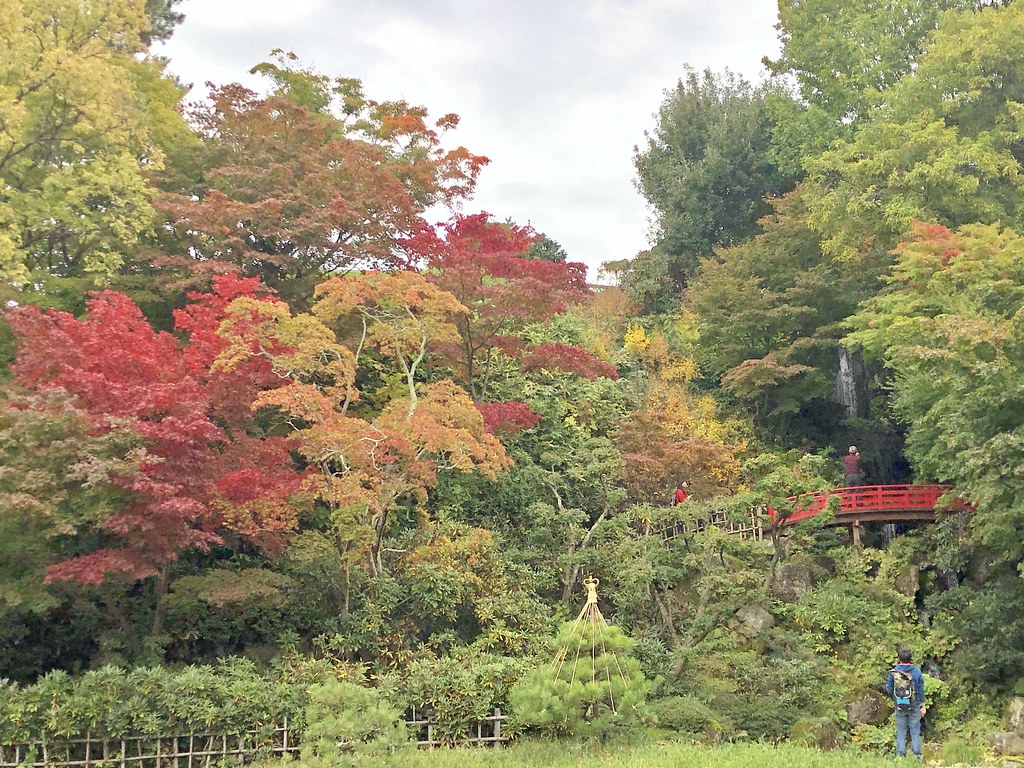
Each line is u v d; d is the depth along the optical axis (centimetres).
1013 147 2706
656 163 4219
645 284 3881
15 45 1756
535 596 1986
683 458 2180
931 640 2091
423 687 1529
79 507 1363
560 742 1464
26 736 1288
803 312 2898
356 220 2138
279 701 1439
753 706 1730
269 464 1600
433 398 1781
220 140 2272
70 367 1364
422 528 1988
